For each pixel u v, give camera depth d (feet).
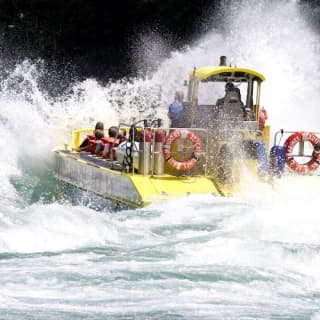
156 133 145.28
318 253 107.96
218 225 123.95
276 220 124.67
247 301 93.15
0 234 114.93
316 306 92.27
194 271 102.06
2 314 87.66
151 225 125.18
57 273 100.94
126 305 91.15
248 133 149.07
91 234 118.73
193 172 148.97
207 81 152.05
